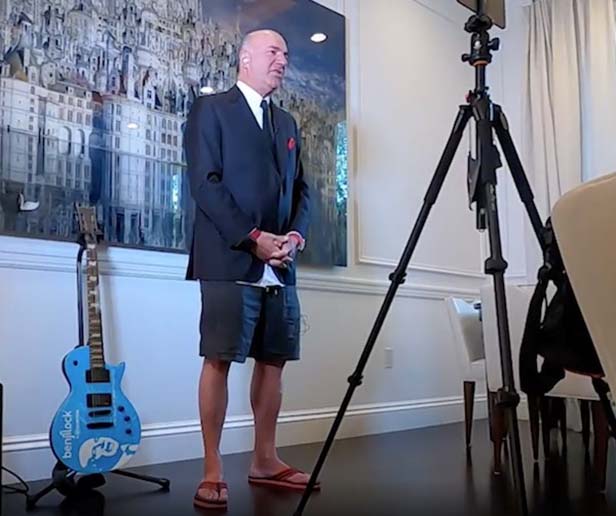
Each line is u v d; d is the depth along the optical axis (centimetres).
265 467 234
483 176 150
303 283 337
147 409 273
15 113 245
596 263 77
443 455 295
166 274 284
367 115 391
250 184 224
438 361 416
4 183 241
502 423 266
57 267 252
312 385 336
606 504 207
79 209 255
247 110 231
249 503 205
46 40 255
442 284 431
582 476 253
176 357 285
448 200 446
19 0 250
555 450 316
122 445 228
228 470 257
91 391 226
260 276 219
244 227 212
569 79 439
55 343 249
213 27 311
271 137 234
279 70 237
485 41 160
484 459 285
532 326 135
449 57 462
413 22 434
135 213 275
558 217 80
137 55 282
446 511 196
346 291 361
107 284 266
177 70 295
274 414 237
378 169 394
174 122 292
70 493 219
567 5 446
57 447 215
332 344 349
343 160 368
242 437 300
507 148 160
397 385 385
